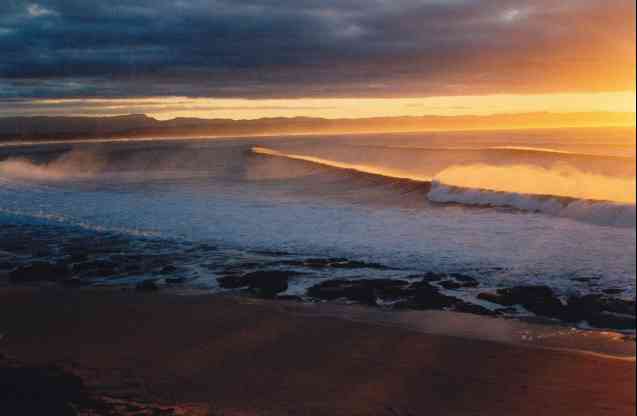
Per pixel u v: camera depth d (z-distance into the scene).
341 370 7.51
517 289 10.08
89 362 7.88
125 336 8.94
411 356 7.91
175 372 7.50
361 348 8.25
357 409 6.43
